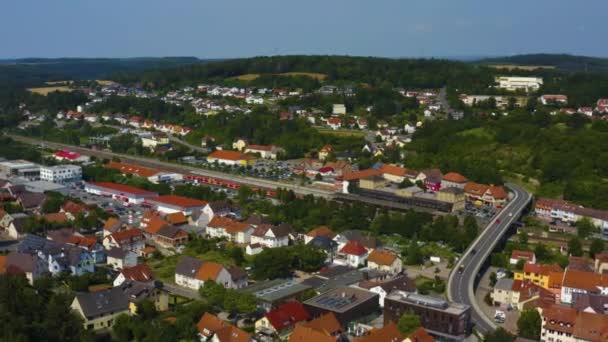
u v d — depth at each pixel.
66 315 153.50
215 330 150.38
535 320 162.12
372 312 175.12
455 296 185.50
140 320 160.62
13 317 145.38
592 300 174.62
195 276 193.75
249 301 166.75
